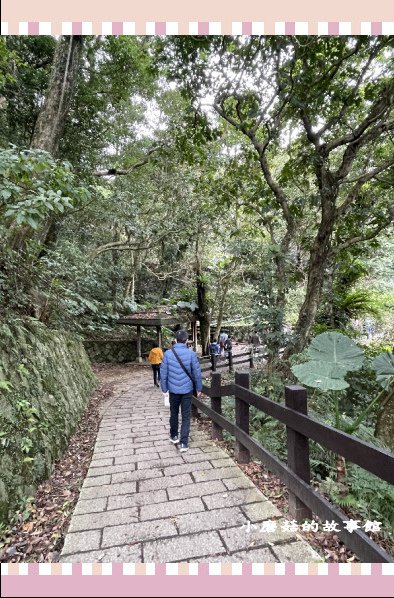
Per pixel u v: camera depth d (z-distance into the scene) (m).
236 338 21.45
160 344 13.32
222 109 5.56
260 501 2.56
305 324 5.88
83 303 6.87
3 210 4.13
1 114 7.35
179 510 2.46
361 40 4.27
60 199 3.03
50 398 4.00
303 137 6.38
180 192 12.73
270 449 3.78
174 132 7.96
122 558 1.96
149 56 6.48
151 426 4.95
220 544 2.06
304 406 2.30
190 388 3.77
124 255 16.42
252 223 10.51
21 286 5.15
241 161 8.44
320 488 2.90
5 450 2.66
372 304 10.70
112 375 11.33
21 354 3.73
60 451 3.71
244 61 4.71
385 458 1.47
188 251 16.11
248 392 3.08
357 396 5.54
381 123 4.86
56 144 6.77
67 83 6.88
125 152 11.14
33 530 2.38
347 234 6.94
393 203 6.65
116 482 2.96
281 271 6.30
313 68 4.64
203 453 3.63
